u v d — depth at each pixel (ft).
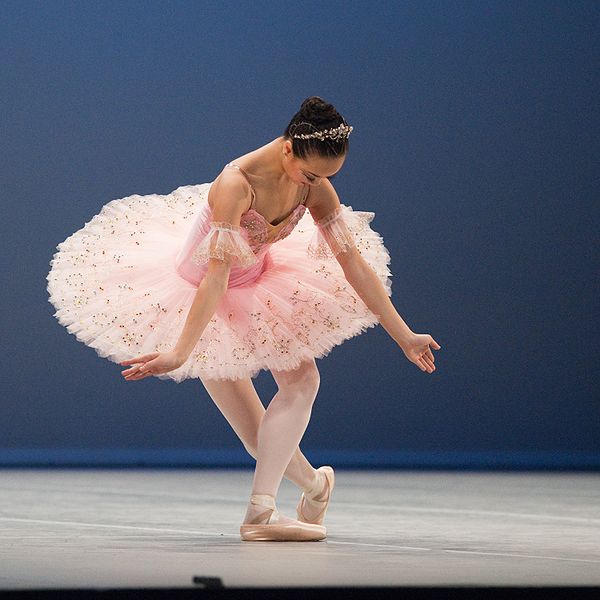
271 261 27.22
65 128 73.61
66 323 26.78
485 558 21.74
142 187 74.49
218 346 25.93
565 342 77.92
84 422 73.92
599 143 78.48
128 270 26.78
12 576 17.72
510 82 78.02
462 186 77.61
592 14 78.54
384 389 76.28
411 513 36.88
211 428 75.41
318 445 75.61
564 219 78.18
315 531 25.80
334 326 26.50
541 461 77.05
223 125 75.41
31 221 73.26
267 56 75.82
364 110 76.89
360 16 76.84
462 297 77.30
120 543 24.49
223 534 27.76
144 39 74.43
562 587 16.93
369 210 76.79
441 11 77.61
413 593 16.52
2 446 73.00
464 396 77.05
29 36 73.26
